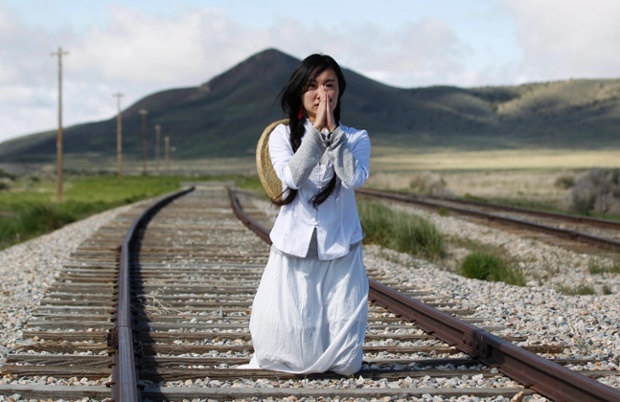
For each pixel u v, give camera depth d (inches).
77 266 483.2
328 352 224.7
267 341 228.5
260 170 224.4
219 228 754.8
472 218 863.7
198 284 411.8
